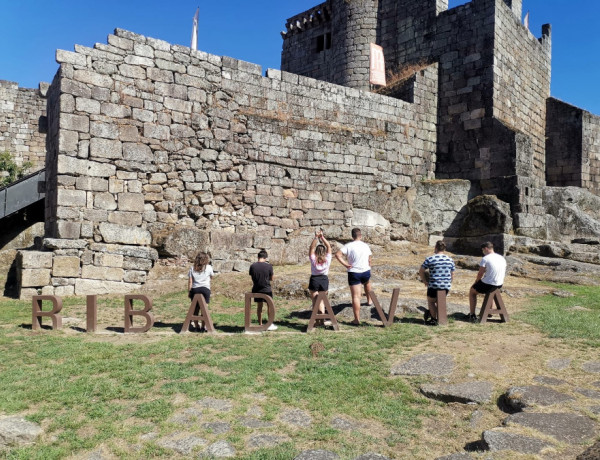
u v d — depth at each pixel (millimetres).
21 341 8586
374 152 19734
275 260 17000
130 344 8383
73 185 13734
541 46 25453
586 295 12102
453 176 21406
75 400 6000
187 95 15820
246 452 4891
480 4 21188
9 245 18438
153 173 15062
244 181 16781
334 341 8375
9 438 5074
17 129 24297
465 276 14891
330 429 5324
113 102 14484
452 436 5262
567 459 4438
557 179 25641
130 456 4848
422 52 23016
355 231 10023
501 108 21172
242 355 7742
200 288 9633
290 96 18031
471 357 7344
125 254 13953
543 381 6348
